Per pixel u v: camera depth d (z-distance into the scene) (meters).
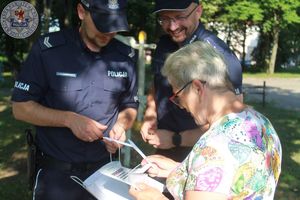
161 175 2.39
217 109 1.80
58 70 2.67
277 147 1.85
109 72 2.76
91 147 2.74
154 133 2.97
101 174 2.35
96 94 2.73
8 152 7.06
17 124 9.02
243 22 28.50
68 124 2.58
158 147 2.97
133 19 13.27
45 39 2.69
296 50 37.62
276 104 15.59
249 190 1.67
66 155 2.72
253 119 1.77
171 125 2.98
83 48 2.71
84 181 2.48
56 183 2.73
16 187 5.41
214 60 1.83
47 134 2.74
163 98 2.98
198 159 1.69
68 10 6.95
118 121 2.85
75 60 2.70
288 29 30.08
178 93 1.87
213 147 1.68
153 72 3.10
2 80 17.66
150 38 13.50
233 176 1.65
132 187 2.10
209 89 1.80
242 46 31.84
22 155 6.91
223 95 1.80
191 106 1.84
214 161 1.65
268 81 25.34
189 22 2.82
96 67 2.73
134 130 7.08
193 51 1.85
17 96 2.66
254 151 1.69
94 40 2.65
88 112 2.73
